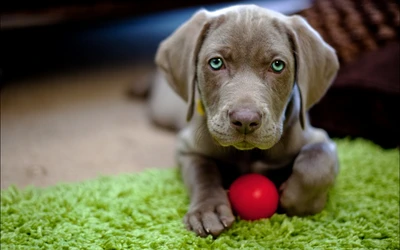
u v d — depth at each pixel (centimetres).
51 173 85
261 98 63
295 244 62
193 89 70
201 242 62
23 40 170
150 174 82
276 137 64
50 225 66
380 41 95
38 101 120
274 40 65
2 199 73
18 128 104
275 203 67
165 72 75
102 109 116
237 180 68
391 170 82
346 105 92
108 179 80
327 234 65
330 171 68
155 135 103
